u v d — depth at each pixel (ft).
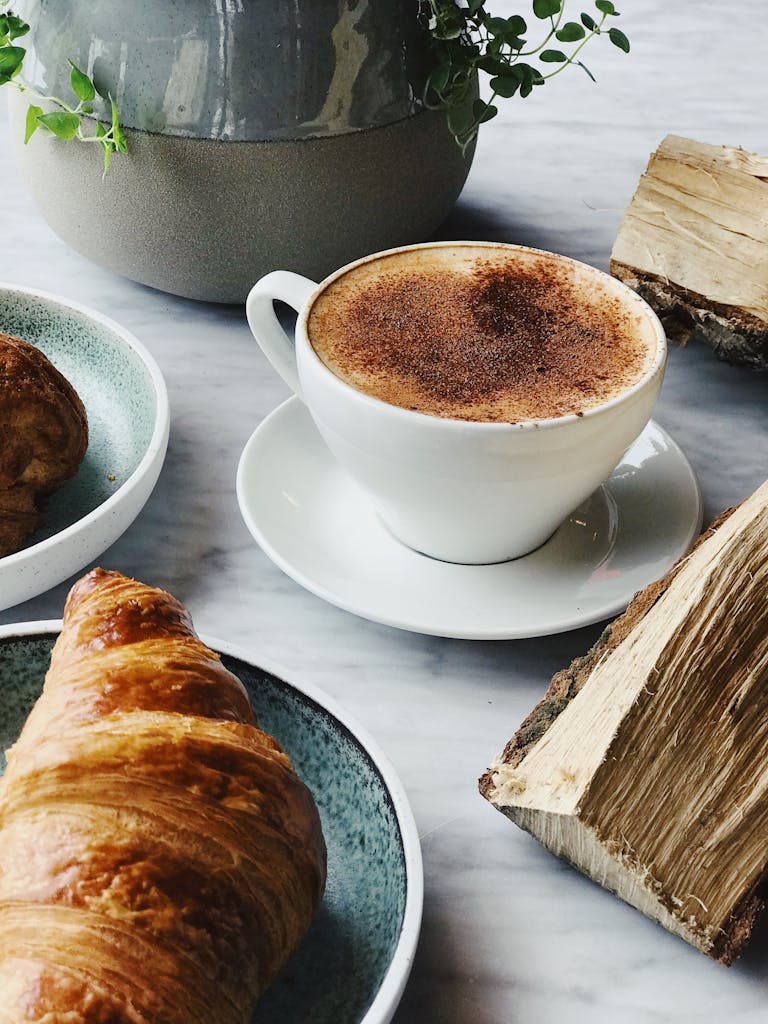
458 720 1.36
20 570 1.39
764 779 1.16
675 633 1.20
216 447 1.68
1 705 1.29
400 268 1.53
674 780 1.16
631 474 1.58
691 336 1.81
